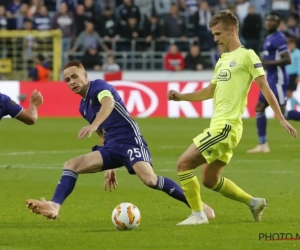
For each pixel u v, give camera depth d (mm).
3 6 65625
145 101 55719
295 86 53125
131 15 64375
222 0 65188
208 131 18844
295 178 28031
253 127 48688
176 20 64562
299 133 45125
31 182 27422
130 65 64500
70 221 20000
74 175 18844
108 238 17516
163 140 41438
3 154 35562
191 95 20188
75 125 50219
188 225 19172
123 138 19297
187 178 19109
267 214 20891
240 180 27562
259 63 18828
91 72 61375
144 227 18969
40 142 40625
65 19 64125
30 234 18125
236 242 16984
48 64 65000
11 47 65938
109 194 24781
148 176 19188
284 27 60531
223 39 19266
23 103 55812
